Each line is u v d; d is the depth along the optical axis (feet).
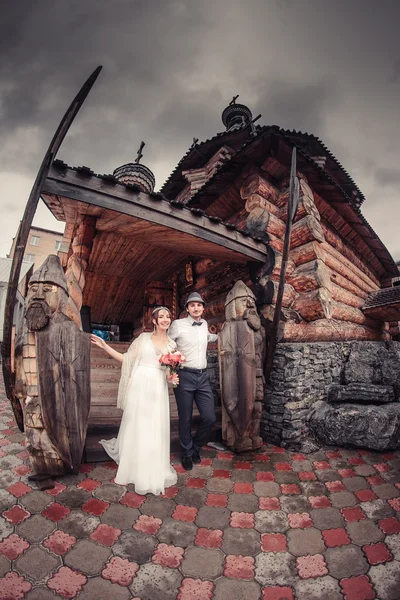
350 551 6.25
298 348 13.06
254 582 5.41
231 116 35.27
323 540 6.61
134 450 8.31
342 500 8.25
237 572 5.65
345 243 23.59
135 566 5.71
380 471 10.03
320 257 16.16
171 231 11.28
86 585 5.21
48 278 8.83
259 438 11.90
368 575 5.59
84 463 9.88
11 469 9.38
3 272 49.83
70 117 7.13
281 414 12.49
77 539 6.37
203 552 6.16
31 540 6.25
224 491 8.69
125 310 28.07
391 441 11.65
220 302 18.07
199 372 10.30
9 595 4.93
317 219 17.13
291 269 16.25
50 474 8.65
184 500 8.14
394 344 16.43
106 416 11.56
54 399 8.47
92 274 22.21
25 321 8.71
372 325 24.04
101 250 17.49
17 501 7.65
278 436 12.38
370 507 7.90
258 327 12.34
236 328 12.05
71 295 10.34
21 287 49.26
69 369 8.75
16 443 11.55
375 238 23.67
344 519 7.38
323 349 14.46
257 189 16.26
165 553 6.09
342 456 11.28
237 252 13.56
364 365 15.16
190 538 6.60
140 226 11.04
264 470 10.11
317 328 15.25
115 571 5.56
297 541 6.57
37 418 8.45
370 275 27.86
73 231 12.67
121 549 6.15
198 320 10.85
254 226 15.97
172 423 12.65
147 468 8.15
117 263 19.88
